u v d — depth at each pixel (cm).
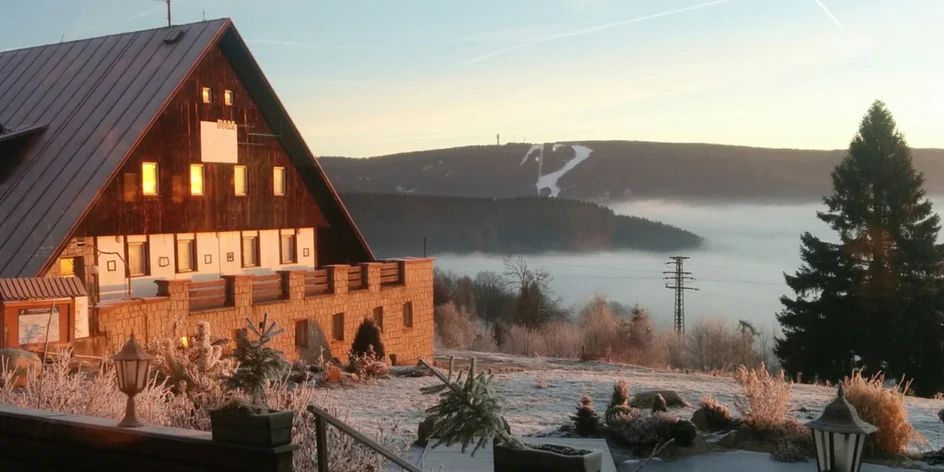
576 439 1744
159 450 642
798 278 5409
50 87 3441
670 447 1656
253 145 3528
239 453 604
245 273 3494
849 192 5475
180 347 1677
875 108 5506
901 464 1545
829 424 703
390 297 3841
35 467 720
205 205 3297
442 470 1416
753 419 1730
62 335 2430
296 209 3756
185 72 3117
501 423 582
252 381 632
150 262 3066
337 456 1029
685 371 4122
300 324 3381
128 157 2909
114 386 1163
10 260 2638
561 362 4462
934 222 5344
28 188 2928
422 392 584
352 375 2722
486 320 9406
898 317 5016
